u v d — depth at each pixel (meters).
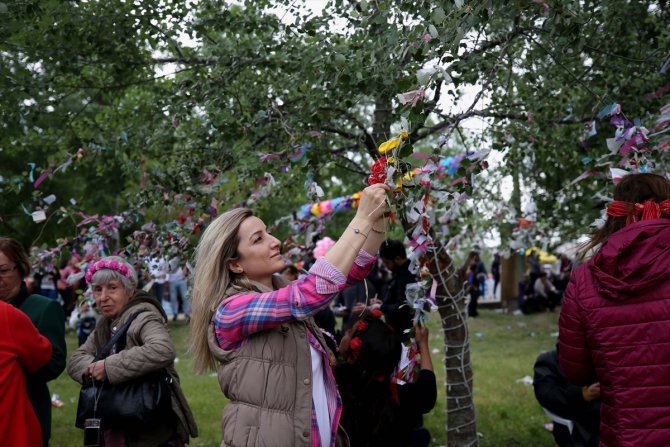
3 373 2.61
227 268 2.03
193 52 4.15
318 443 1.89
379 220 2.05
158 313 3.22
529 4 2.78
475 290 14.20
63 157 3.91
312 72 3.45
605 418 2.08
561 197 4.75
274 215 6.43
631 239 2.04
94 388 2.95
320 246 5.38
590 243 2.41
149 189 3.77
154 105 4.14
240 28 3.87
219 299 1.97
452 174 3.70
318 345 2.02
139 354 2.92
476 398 6.77
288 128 3.46
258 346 1.89
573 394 3.40
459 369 4.06
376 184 1.91
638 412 1.97
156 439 3.02
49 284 11.44
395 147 1.95
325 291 1.80
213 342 1.94
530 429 5.55
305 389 1.88
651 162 2.73
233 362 1.89
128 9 3.67
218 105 3.64
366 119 4.62
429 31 2.16
